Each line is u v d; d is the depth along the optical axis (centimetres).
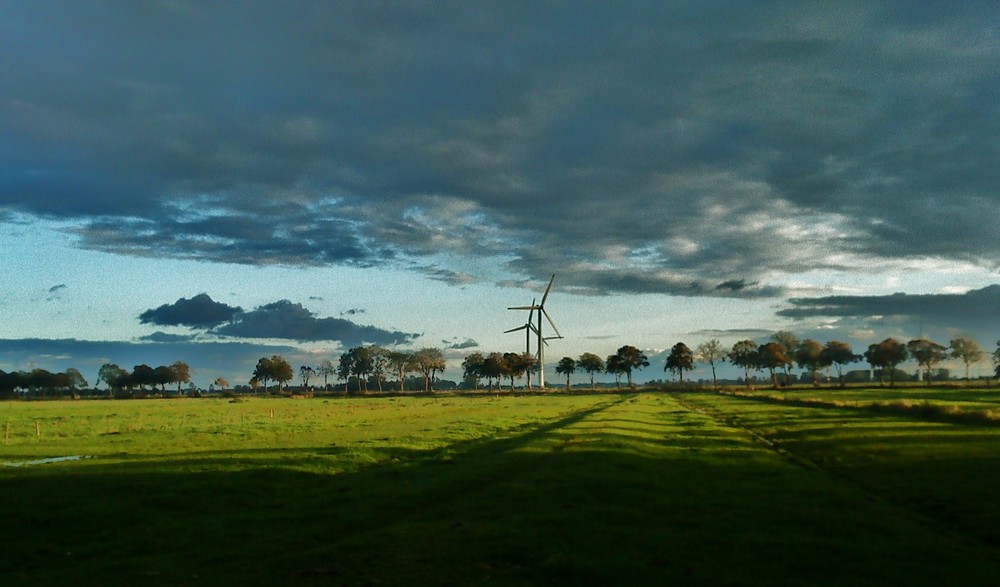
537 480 3047
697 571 1653
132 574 1767
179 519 2550
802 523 2177
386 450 4534
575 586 1566
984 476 2972
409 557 1820
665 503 2512
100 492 2966
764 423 6656
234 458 4053
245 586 1628
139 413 10775
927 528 2144
